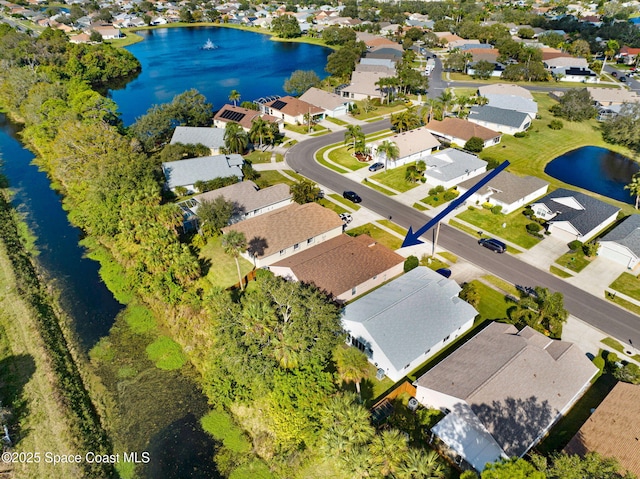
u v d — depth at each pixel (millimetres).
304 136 104625
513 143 100625
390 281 55094
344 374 39812
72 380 44344
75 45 163750
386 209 73062
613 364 43812
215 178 78375
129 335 50156
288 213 64125
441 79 151750
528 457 35094
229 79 157500
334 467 36156
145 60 187875
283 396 37375
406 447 32531
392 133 104125
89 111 96562
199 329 49562
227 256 61375
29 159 95562
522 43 168625
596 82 147500
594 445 34469
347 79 143625
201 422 40844
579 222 64562
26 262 61938
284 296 42156
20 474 35656
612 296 53531
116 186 64500
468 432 36031
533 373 39250
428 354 45250
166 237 54594
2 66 139375
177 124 106688
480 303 52719
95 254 64000
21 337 48469
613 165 92062
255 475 36375
